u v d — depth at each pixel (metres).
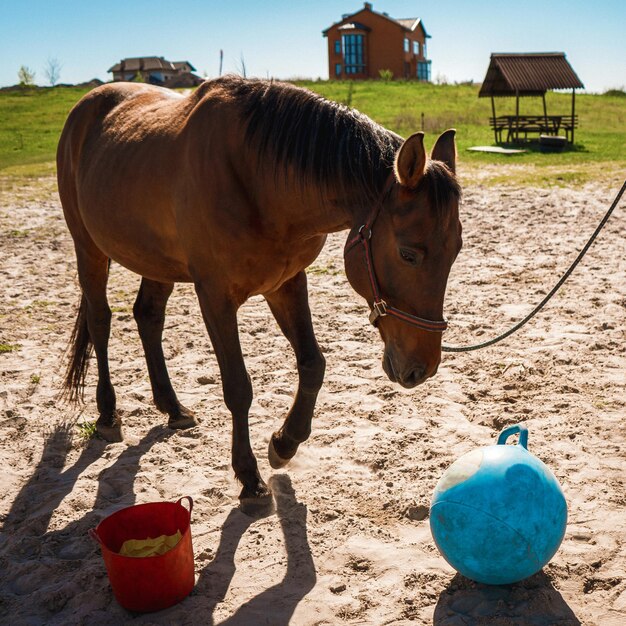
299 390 3.45
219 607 2.64
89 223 3.96
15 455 3.96
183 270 3.63
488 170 15.80
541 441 3.77
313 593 2.68
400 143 2.82
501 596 2.60
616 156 17.94
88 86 47.78
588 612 2.49
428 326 2.58
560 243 8.39
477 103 32.25
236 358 3.25
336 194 2.84
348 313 6.32
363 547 2.95
